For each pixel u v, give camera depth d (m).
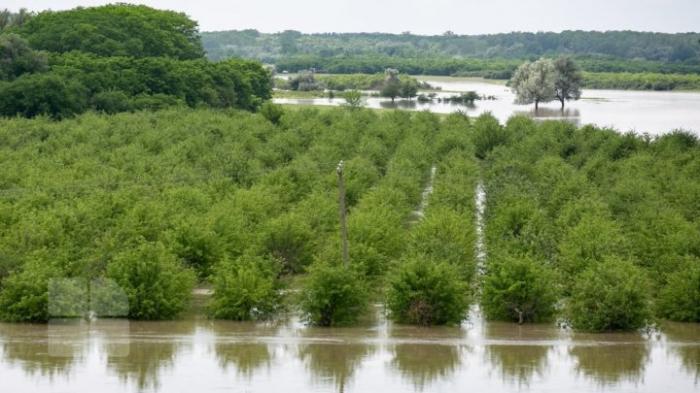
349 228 73.25
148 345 57.03
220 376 51.69
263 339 58.66
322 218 81.56
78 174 102.44
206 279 69.69
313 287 61.38
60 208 76.25
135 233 71.50
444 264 62.44
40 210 80.31
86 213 76.38
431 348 56.97
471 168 115.75
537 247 70.12
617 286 60.22
